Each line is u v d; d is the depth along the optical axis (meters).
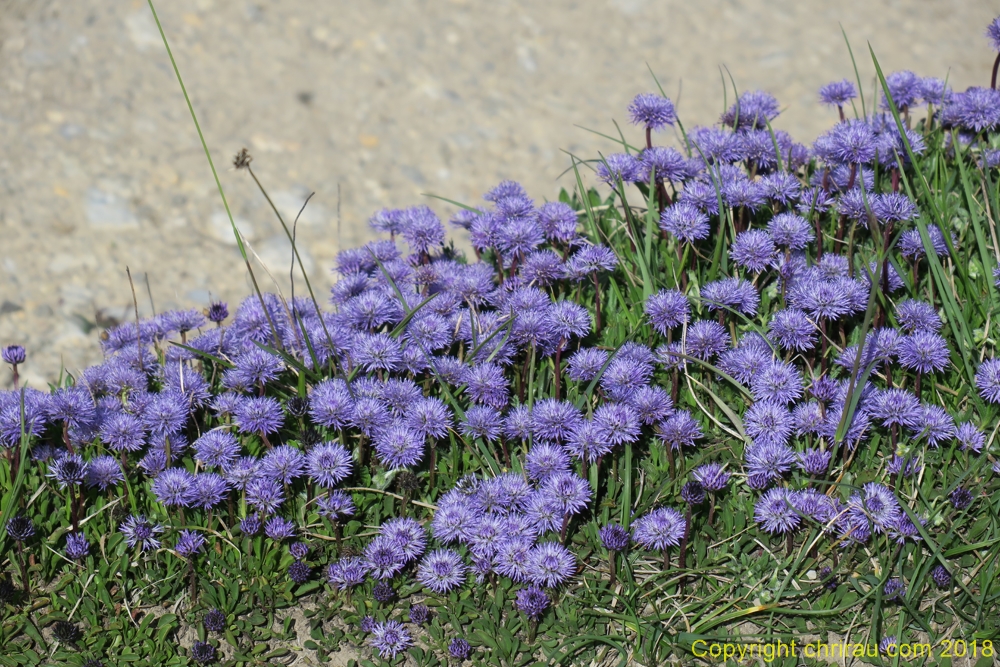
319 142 9.22
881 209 4.56
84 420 4.17
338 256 5.13
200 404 4.39
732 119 5.50
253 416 4.13
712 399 4.43
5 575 3.96
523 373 4.55
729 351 4.40
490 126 9.66
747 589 3.91
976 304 4.55
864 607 3.88
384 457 4.07
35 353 6.63
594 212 5.42
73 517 3.95
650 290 4.66
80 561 3.97
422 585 3.95
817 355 4.57
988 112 5.13
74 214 8.01
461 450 4.34
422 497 4.25
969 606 3.88
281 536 3.94
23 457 3.80
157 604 3.96
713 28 11.45
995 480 4.09
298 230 8.16
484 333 4.55
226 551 4.03
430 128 9.56
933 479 4.18
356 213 8.46
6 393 4.22
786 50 11.05
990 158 5.16
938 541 3.92
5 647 3.78
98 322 6.25
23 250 7.57
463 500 4.00
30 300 7.10
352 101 9.78
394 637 3.77
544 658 3.80
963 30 11.55
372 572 3.98
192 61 9.97
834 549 3.95
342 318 4.65
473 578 3.99
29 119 8.97
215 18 10.53
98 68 9.65
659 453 4.26
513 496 3.98
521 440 4.29
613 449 4.21
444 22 11.05
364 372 4.57
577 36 11.15
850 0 12.04
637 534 3.87
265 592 3.94
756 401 4.27
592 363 4.31
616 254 5.01
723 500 4.16
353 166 8.98
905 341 4.22
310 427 4.38
